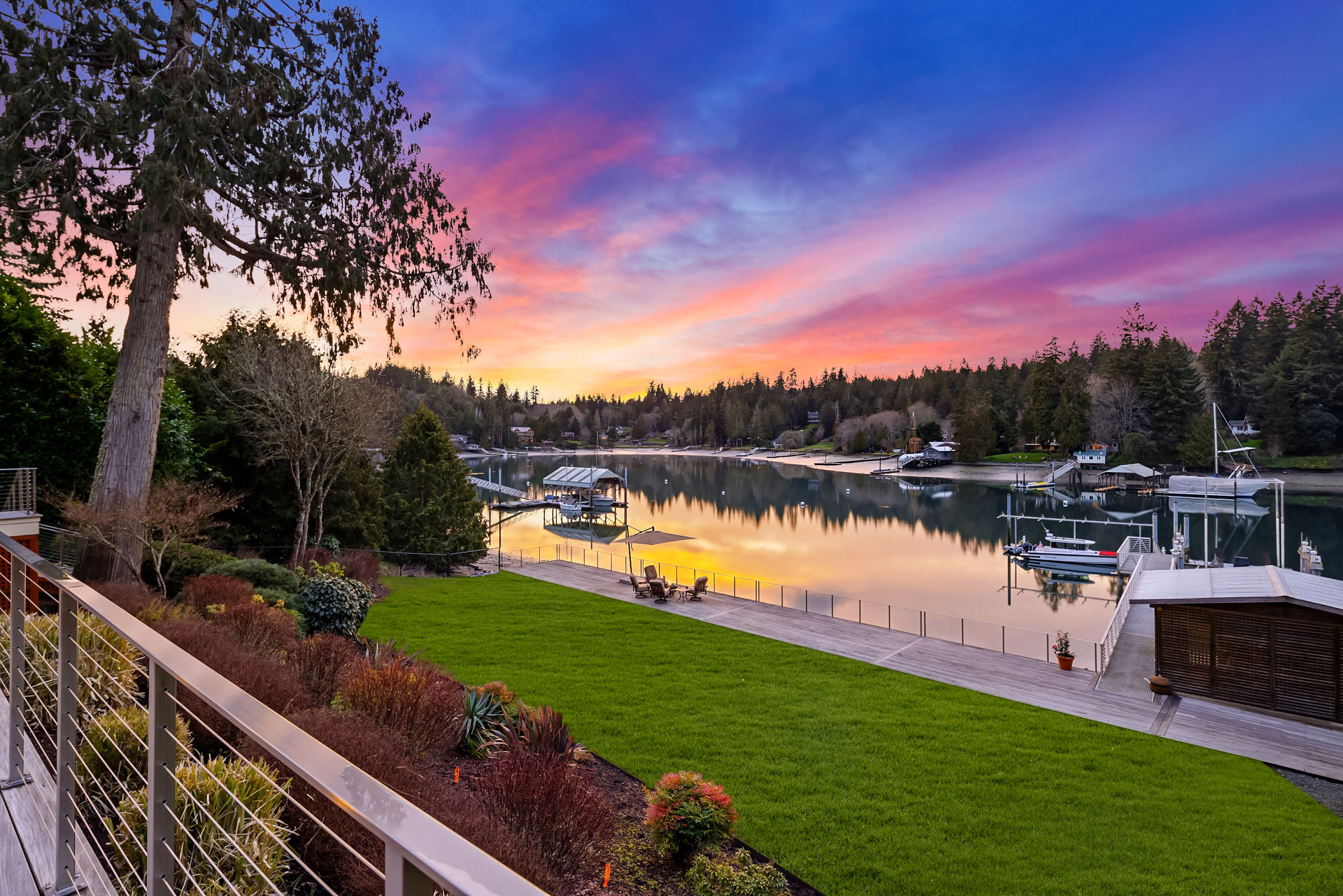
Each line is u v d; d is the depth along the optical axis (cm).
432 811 639
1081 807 1155
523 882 73
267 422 2483
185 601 1362
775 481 11488
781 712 1537
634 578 2814
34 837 327
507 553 4059
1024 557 4453
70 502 1416
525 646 2012
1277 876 968
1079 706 1645
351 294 1692
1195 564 4059
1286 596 1619
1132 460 9494
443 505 3472
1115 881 949
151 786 193
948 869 962
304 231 1547
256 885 346
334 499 2938
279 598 1574
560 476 7888
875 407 17938
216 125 1341
